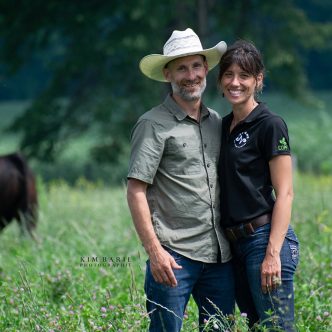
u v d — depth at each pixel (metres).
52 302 12.79
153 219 9.63
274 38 51.19
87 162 58.06
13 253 17.34
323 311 11.49
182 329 10.66
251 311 9.99
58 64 52.72
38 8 49.16
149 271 9.69
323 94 90.62
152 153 9.44
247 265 9.45
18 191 20.72
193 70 9.63
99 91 51.84
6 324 11.33
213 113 9.96
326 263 13.89
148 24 48.38
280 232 9.19
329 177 36.69
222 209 9.62
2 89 104.62
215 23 53.62
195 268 9.57
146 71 10.05
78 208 23.48
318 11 90.19
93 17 48.94
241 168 9.45
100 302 12.36
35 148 51.84
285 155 9.29
